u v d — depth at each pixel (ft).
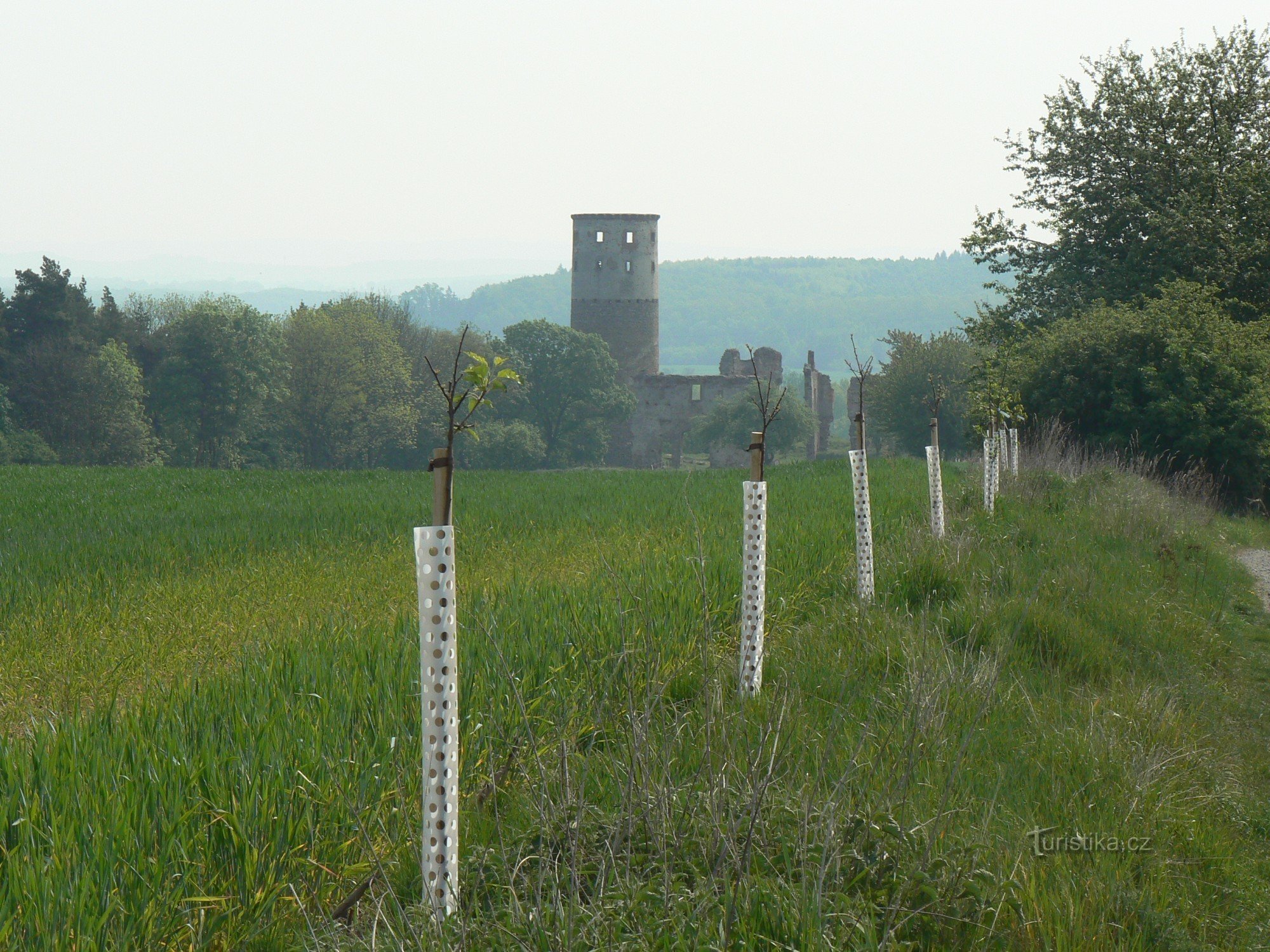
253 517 147.54
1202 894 40.42
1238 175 285.84
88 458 608.60
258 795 37.32
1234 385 212.84
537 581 82.64
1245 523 186.60
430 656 33.73
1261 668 77.66
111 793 36.88
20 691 60.39
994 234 326.44
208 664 63.26
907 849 37.14
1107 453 214.07
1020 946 35.19
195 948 32.76
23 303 647.56
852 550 98.68
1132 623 79.87
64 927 30.45
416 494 187.62
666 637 62.03
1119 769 49.55
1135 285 291.58
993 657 66.69
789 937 31.48
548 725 49.47
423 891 34.37
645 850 37.22
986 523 116.78
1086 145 310.24
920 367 653.71
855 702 56.59
